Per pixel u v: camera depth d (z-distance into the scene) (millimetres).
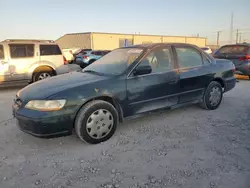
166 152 3250
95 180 2639
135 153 3236
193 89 4664
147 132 3949
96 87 3502
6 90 8219
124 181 2611
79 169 2865
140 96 3914
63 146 3486
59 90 3350
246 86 8086
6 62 7805
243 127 4141
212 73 4910
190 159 3053
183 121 4453
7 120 4688
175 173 2744
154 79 4035
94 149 3377
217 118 4613
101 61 4680
